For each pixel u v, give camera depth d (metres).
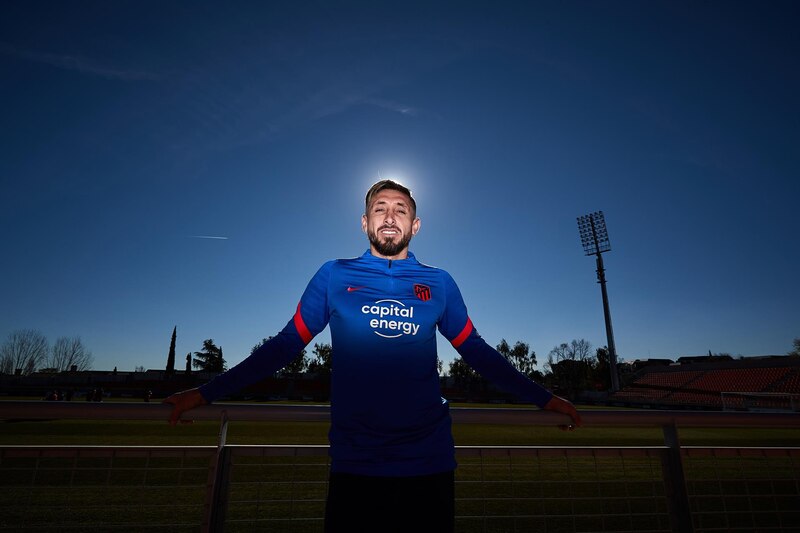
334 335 1.52
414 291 1.58
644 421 1.68
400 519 1.31
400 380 1.42
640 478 5.86
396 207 1.76
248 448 1.54
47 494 4.57
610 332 44.38
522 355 67.19
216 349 69.94
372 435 1.35
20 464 6.36
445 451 1.42
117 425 14.23
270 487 5.04
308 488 5.02
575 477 5.95
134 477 5.55
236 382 1.49
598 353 64.75
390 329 1.47
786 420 1.75
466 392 54.75
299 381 53.78
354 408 1.38
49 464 6.41
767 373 38.72
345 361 1.45
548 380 65.56
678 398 42.69
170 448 1.49
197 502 4.41
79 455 1.45
